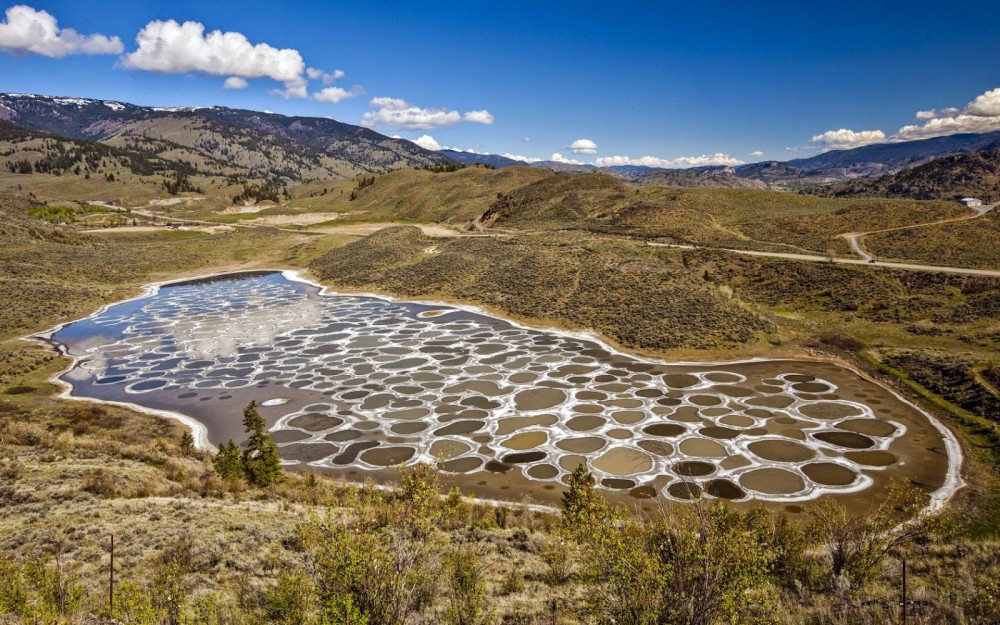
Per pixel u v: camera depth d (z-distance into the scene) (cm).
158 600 1190
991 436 3316
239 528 1909
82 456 2798
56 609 1088
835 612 1216
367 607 926
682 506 2727
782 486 2920
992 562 1564
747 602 1026
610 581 1005
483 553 1756
